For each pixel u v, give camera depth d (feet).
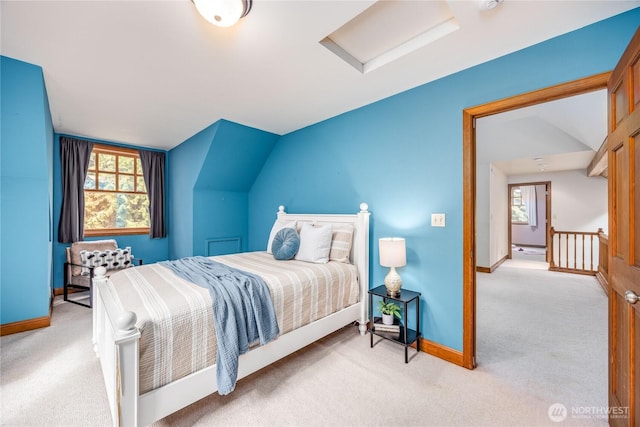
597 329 9.16
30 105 7.36
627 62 4.11
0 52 6.50
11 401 5.50
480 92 6.79
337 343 8.20
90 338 8.16
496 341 8.29
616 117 4.63
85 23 5.41
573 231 20.54
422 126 7.90
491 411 5.32
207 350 5.03
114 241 13.15
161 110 9.93
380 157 9.00
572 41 5.56
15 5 4.88
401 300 7.17
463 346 6.95
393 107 8.63
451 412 5.30
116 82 7.84
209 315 5.10
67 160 12.53
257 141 12.75
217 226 14.17
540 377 6.43
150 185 15.03
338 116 10.41
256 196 14.88
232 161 13.04
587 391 5.90
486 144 16.61
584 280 16.14
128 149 14.49
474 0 4.73
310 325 7.07
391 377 6.45
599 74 5.26
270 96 8.77
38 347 7.59
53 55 6.58
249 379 6.36
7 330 8.24
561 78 5.68
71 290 12.72
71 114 10.22
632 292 3.91
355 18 5.65
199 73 7.32
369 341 8.32
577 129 11.93
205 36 5.79
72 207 12.54
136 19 5.28
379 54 6.93
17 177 8.08
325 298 7.55
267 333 5.87
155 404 4.33
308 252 8.85
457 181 7.18
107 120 10.88
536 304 11.75
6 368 6.61
